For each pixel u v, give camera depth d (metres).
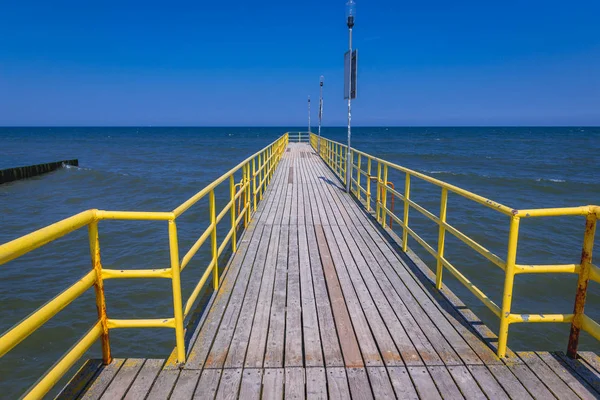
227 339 3.31
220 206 14.85
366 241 6.14
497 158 42.97
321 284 4.49
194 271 8.44
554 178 26.70
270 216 7.79
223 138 104.25
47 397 4.90
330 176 13.66
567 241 10.98
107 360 2.92
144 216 2.69
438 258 4.29
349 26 9.16
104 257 9.41
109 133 154.75
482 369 2.93
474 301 7.29
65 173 24.80
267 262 5.19
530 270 2.94
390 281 4.59
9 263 8.88
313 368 2.94
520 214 2.86
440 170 31.44
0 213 14.61
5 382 5.19
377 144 74.25
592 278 2.85
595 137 104.44
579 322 2.98
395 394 2.65
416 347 3.22
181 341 2.92
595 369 2.92
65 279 8.15
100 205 16.14
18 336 1.88
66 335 6.18
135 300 7.21
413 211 14.31
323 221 7.39
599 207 2.79
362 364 2.99
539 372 2.89
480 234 11.45
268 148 12.80
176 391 2.66
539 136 113.00
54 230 2.09
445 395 2.65
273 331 3.45
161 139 96.75
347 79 9.85
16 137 104.50
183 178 24.56
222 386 2.72
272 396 2.63
